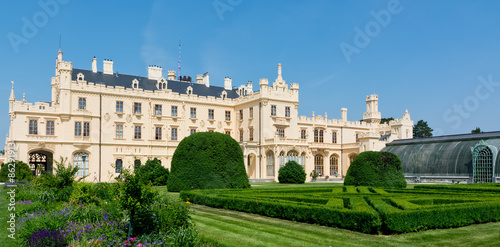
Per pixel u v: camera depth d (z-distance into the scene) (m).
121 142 71.81
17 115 63.50
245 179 44.69
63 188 28.80
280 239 18.77
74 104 68.06
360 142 85.12
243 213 27.09
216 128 83.00
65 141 66.69
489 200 26.94
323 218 22.09
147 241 16.81
